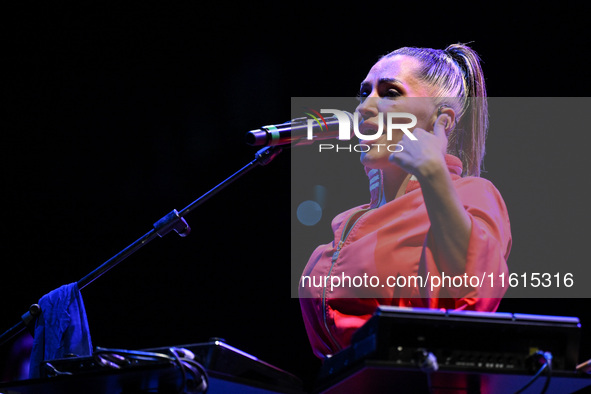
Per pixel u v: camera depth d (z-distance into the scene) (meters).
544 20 8.01
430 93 5.26
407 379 3.53
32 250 8.87
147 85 9.27
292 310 8.50
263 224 8.78
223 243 8.80
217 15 9.23
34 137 9.15
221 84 9.17
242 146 9.00
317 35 8.98
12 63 9.23
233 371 3.80
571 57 7.88
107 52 9.31
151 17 9.32
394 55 5.50
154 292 8.73
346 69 8.86
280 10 9.12
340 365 3.74
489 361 3.37
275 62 9.05
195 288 8.72
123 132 9.20
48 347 5.10
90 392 3.96
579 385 3.47
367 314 4.71
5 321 8.59
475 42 8.15
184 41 9.28
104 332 8.62
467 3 8.32
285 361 8.34
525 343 3.41
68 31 9.30
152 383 3.75
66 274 8.82
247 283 8.65
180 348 3.68
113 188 9.08
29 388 3.83
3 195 8.98
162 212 9.01
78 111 9.23
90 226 8.97
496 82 7.95
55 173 9.09
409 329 3.36
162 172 9.08
